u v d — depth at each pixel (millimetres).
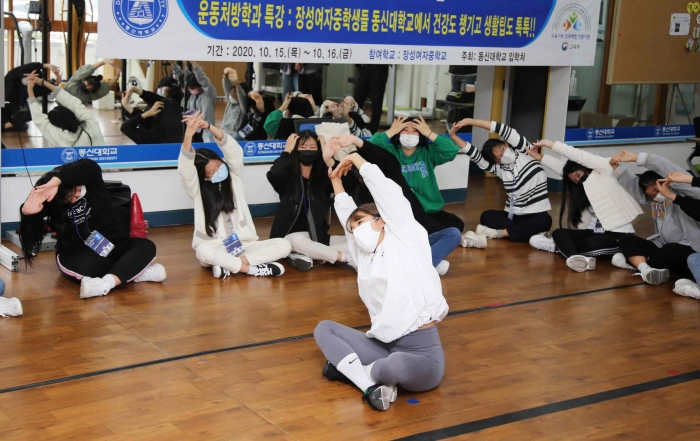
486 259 5727
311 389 3473
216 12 5586
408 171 5754
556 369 3803
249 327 4195
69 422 3084
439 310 3350
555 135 7945
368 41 6223
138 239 4875
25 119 5488
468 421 3234
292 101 6434
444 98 7328
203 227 5113
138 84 5789
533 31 7129
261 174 6516
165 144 6027
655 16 8062
